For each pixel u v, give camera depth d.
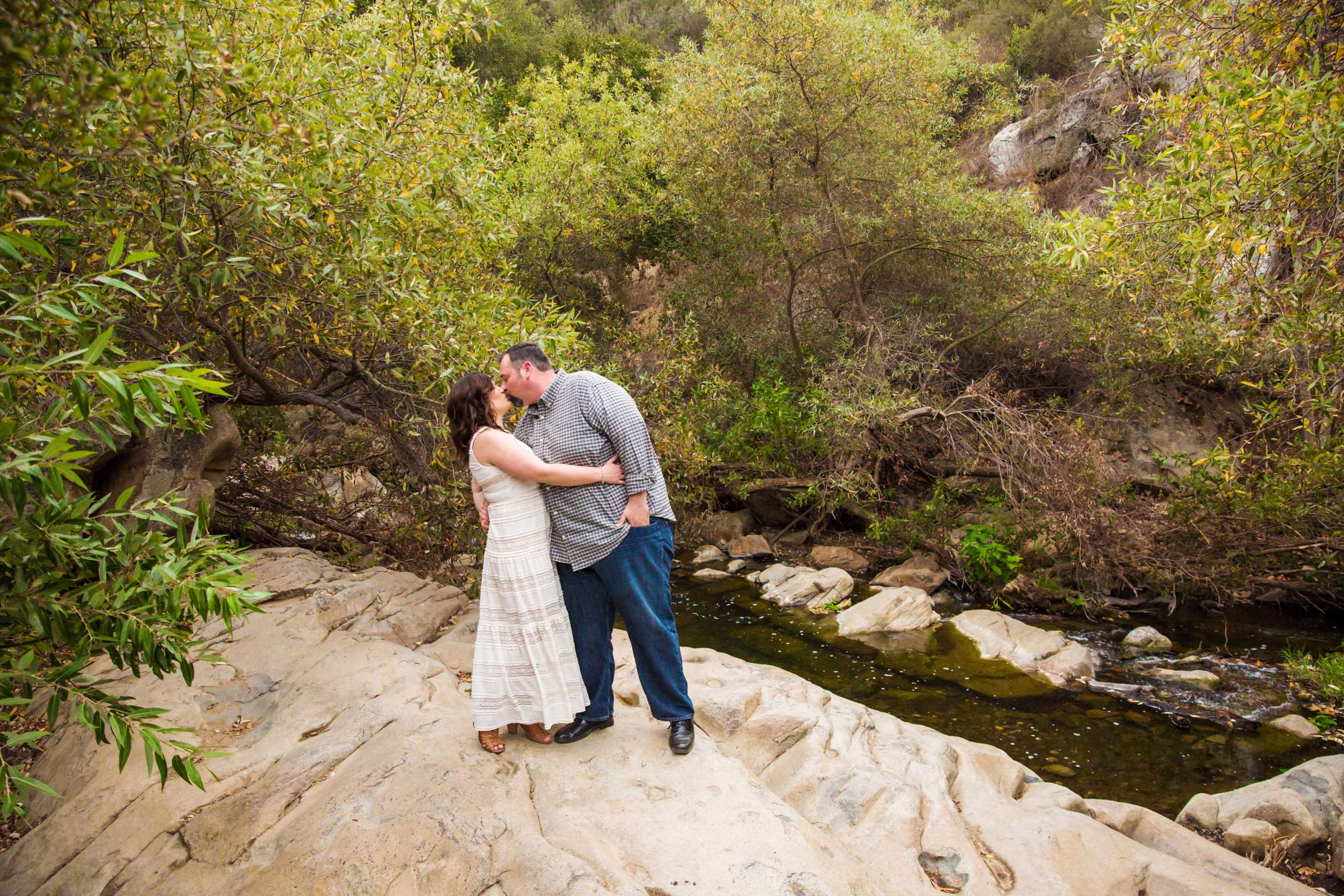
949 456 9.98
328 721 3.70
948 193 10.51
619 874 2.64
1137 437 9.46
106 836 3.11
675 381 9.76
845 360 9.73
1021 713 5.96
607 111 12.61
